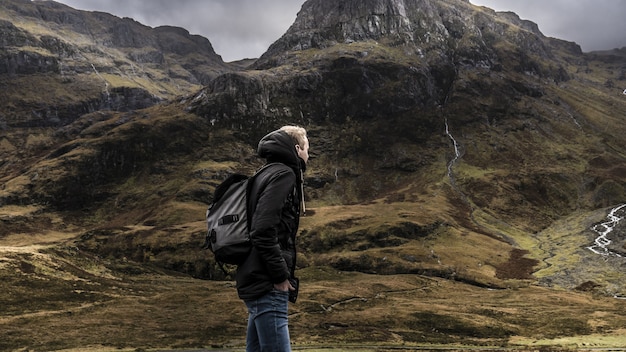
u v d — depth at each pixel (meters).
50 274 124.25
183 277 163.50
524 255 192.50
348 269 179.62
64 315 95.81
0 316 91.88
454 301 133.62
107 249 193.62
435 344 86.75
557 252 196.12
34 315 93.88
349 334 92.62
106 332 84.75
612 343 86.19
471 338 95.94
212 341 80.06
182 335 84.50
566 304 131.00
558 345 85.19
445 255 184.75
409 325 104.19
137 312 102.81
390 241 196.75
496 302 133.75
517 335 99.62
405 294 141.38
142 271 157.00
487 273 169.75
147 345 75.94
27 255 131.75
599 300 136.25
